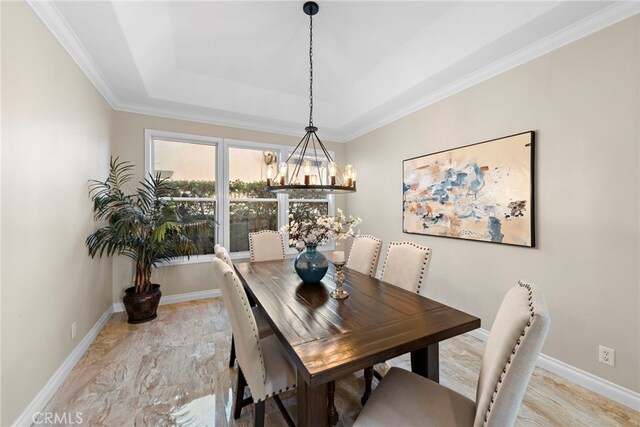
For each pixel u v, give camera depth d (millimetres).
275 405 1757
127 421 1594
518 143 2268
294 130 4344
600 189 1837
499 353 864
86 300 2434
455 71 2564
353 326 1317
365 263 2451
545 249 2123
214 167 3957
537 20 1870
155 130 3508
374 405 1124
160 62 2775
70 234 2129
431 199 3111
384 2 2109
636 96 1686
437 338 1263
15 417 1470
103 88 2807
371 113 3656
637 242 1690
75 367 2123
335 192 2279
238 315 1267
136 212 2818
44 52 1771
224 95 3461
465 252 2744
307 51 2771
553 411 1685
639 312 1683
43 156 1757
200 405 1731
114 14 1869
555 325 2064
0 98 1387
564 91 2008
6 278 1421
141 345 2465
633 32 1688
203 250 3852
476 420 911
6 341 1414
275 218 4398
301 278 2016
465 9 2133
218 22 2314
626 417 1634
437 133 3061
